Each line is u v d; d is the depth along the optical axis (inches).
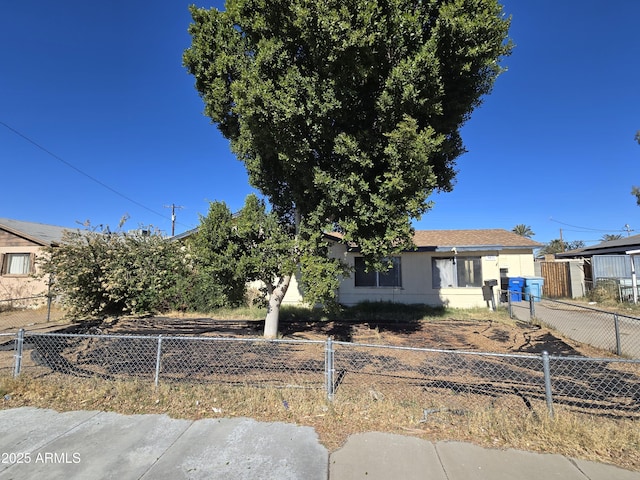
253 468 123.3
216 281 299.1
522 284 621.6
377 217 255.4
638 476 119.1
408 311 516.1
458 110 296.8
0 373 215.8
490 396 185.2
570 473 120.6
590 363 248.2
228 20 273.7
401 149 235.8
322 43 220.8
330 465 125.0
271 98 225.5
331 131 252.1
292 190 314.8
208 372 220.5
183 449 135.4
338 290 585.3
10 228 627.5
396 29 222.1
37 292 604.4
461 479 117.3
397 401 176.1
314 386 193.8
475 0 229.0
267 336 321.7
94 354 261.6
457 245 576.1
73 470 122.2
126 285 447.2
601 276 709.3
